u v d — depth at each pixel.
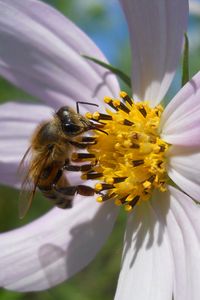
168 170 0.14
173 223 0.14
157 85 0.15
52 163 0.15
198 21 0.19
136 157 0.14
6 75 0.15
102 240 0.15
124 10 0.15
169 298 0.14
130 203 0.14
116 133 0.14
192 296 0.13
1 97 0.21
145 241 0.15
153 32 0.15
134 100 0.15
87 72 0.15
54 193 0.15
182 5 0.14
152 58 0.15
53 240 0.15
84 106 0.15
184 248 0.14
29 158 0.15
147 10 0.14
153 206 0.15
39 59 0.15
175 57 0.14
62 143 0.14
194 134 0.14
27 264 0.15
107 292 0.20
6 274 0.15
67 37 0.15
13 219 0.20
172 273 0.14
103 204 0.15
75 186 0.15
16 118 0.16
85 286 0.20
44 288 0.15
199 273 0.14
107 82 0.15
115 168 0.14
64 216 0.15
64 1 0.22
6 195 0.20
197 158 0.14
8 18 0.15
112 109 0.15
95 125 0.14
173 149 0.14
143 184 0.14
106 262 0.20
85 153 0.15
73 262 0.15
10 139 0.16
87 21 0.22
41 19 0.15
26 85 0.15
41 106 0.16
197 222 0.14
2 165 0.16
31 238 0.15
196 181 0.14
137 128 0.14
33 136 0.15
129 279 0.14
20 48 0.15
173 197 0.14
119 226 0.20
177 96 0.14
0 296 0.18
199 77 0.14
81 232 0.15
